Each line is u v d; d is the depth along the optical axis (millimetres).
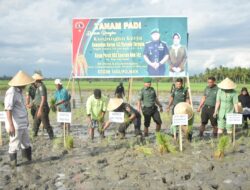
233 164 9734
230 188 7820
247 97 16594
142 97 14234
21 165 10062
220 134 13039
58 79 15148
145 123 14406
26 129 10102
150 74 19000
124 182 8375
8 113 9578
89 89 63719
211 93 13625
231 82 12758
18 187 8141
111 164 10016
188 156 10609
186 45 18609
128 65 19203
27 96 14789
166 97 47031
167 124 18641
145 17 18828
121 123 13688
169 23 18656
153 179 8516
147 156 10711
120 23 19109
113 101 13734
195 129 16688
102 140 13555
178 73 18703
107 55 19328
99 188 8008
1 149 12359
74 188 8070
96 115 13969
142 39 18969
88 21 19391
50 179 8750
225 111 12844
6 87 66062
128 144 12609
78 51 19578
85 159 10625
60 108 15164
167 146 11047
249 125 17188
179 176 8648
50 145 12750
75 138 14289
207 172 9047
